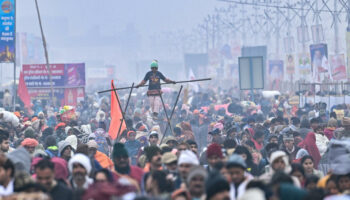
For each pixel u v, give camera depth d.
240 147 26.97
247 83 78.56
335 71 89.19
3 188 19.34
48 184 19.25
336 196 16.56
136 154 36.88
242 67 78.56
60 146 29.91
